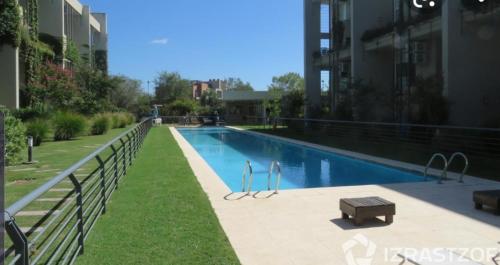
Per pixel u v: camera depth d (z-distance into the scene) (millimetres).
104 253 4758
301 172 14016
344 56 30125
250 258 4691
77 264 4422
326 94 36594
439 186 8992
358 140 20516
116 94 52625
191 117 48281
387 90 25891
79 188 4719
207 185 9086
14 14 23688
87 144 19250
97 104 31844
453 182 9461
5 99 24000
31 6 27766
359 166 14773
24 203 2666
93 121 25469
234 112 54000
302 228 5832
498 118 16656
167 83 74250
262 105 49625
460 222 6090
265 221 6195
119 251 4824
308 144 20141
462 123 17500
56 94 27453
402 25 22234
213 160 17359
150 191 8289
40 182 9719
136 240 5219
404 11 24500
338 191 8461
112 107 38969
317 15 36062
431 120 17047
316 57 35250
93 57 45000
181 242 5141
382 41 24734
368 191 8453
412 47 22172
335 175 13266
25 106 26062
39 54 27938
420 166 12258
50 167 12094
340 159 16250
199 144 24141
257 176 13414
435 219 6262
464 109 17531
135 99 59000
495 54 17750
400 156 14523
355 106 24203
